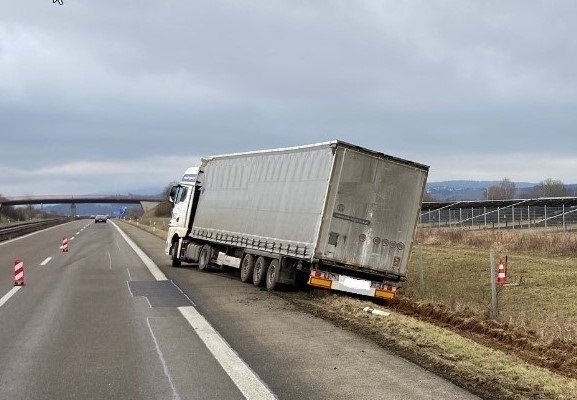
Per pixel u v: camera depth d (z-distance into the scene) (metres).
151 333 9.17
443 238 36.97
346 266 13.39
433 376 6.86
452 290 17.06
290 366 7.18
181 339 8.73
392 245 13.70
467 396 6.09
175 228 22.98
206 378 6.62
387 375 6.84
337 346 8.41
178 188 23.88
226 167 19.38
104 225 82.12
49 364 7.25
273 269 15.22
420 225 57.78
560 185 108.06
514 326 11.18
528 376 7.10
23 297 13.20
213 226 19.77
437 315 12.84
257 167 16.97
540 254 28.41
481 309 12.92
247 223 17.08
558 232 38.59
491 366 7.49
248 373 6.83
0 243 35.84
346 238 13.41
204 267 20.44
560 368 8.47
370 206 13.54
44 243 36.22
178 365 7.20
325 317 11.07
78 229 63.56
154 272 19.45
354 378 6.68
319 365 7.25
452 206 54.56
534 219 49.09
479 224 52.59
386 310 12.51
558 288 17.42
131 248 32.31
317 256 13.27
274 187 15.72
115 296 13.48
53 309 11.52
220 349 8.07
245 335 9.09
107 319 10.42
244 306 12.24
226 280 17.73
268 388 6.24
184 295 13.77
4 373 6.84
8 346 8.23
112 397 5.93
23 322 10.10
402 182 13.78
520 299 15.66
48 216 169.25
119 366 7.15
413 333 9.52
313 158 14.06
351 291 13.62
